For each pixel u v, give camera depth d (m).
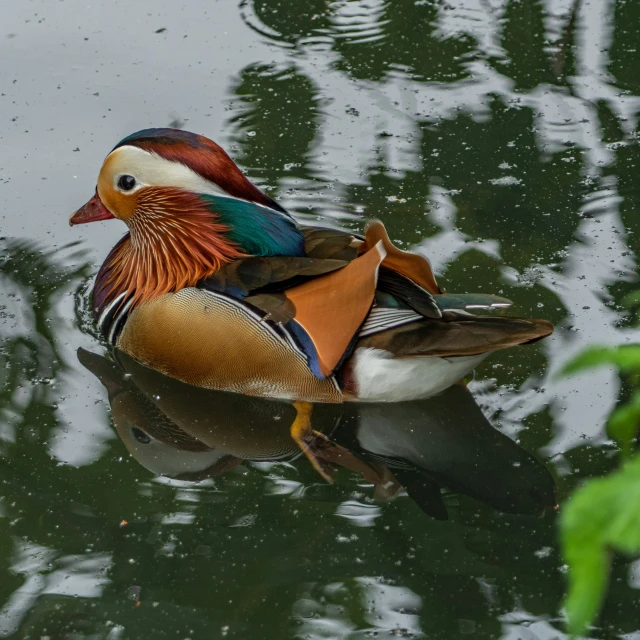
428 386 9.45
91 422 9.53
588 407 9.38
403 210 12.41
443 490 8.56
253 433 9.68
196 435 9.58
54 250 12.08
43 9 16.81
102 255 12.06
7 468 8.80
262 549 7.80
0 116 14.27
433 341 8.89
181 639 6.93
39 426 9.39
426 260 9.32
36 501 8.39
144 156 10.30
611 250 11.54
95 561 7.69
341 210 12.43
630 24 15.97
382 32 16.05
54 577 7.53
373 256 8.97
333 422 9.76
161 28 16.27
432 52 15.49
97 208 11.00
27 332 10.71
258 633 6.96
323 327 9.25
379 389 9.45
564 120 13.94
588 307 10.63
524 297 10.80
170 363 10.11
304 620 7.07
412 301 9.12
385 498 8.47
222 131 13.91
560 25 16.02
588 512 2.17
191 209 10.31
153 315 10.09
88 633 6.98
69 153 13.61
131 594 7.34
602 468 8.57
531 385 9.72
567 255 11.48
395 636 6.90
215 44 15.83
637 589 7.17
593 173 12.91
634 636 6.77
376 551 7.75
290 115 14.22
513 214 12.26
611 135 13.61
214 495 8.52
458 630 6.94
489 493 8.46
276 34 16.09
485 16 16.34
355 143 13.69
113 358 10.63
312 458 9.17
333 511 8.29
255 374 9.67
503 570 7.50
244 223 10.23
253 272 9.66
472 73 14.99
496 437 9.11
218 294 9.73
